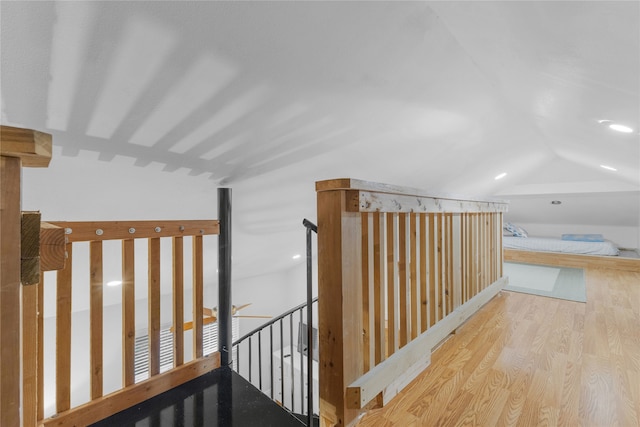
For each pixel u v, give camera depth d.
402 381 1.80
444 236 2.47
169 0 0.98
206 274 4.43
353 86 1.68
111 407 1.49
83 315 3.93
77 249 2.47
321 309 1.52
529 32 1.22
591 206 6.37
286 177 2.50
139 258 3.03
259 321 6.01
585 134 2.72
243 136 1.80
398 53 1.55
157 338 1.69
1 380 0.47
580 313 3.05
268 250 4.40
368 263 1.63
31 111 1.25
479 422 1.53
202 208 2.53
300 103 1.67
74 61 1.09
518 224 7.86
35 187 1.68
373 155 2.60
